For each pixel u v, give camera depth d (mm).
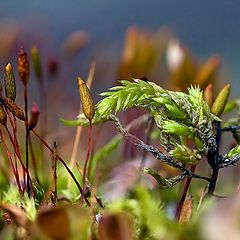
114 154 149
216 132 126
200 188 143
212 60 145
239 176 146
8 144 153
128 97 124
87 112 123
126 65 149
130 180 139
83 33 178
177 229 115
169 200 135
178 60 147
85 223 115
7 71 123
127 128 138
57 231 114
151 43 150
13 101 124
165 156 122
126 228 113
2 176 138
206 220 112
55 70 158
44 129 154
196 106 123
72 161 138
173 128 121
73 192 133
